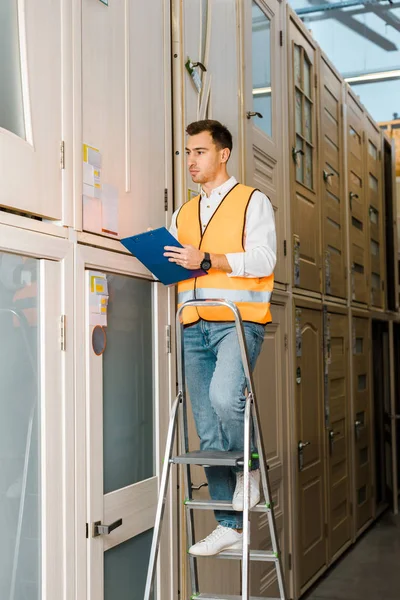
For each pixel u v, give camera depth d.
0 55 2.13
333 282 6.04
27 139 2.21
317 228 5.64
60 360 2.32
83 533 2.41
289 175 4.93
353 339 6.68
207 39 3.57
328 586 5.23
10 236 2.07
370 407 7.25
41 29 2.28
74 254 2.41
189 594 3.20
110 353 2.68
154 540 2.37
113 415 2.68
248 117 4.12
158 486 2.96
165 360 3.07
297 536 4.86
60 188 2.36
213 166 2.71
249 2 4.23
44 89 2.29
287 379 4.81
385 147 8.30
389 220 8.35
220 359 2.56
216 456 2.40
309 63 5.58
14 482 2.10
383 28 8.77
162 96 3.12
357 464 6.69
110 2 2.70
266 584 4.31
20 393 2.14
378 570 5.62
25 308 2.17
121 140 2.77
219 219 2.66
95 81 2.59
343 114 6.56
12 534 2.08
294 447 4.86
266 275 2.60
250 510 2.48
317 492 5.44
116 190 2.71
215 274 2.63
